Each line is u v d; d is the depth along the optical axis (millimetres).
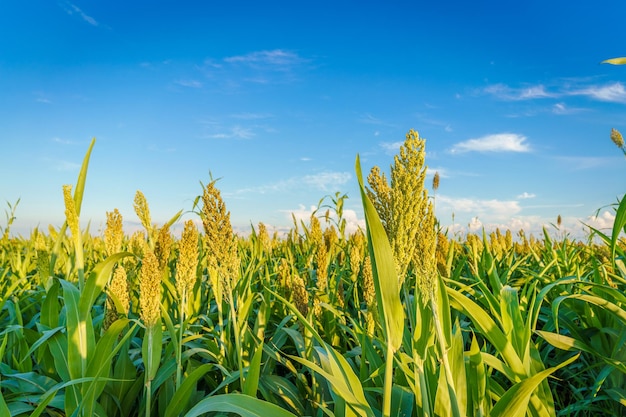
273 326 4477
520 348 2424
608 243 4031
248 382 2326
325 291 4051
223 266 2764
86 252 7258
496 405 1888
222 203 2709
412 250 1756
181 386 2674
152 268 2619
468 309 2275
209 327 4000
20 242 9141
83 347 2680
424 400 1879
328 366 2527
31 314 4914
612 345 3648
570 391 4078
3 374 3168
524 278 5227
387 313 1735
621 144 3469
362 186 1696
